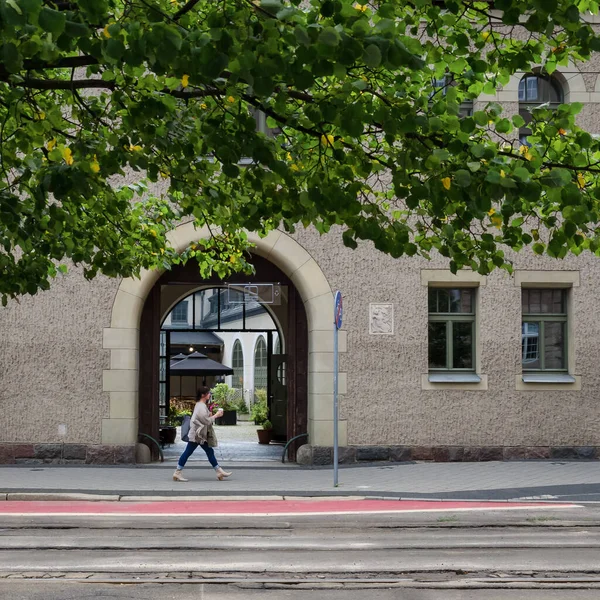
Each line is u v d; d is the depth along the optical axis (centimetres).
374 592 747
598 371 1858
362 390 1827
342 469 1731
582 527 1101
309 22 566
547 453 1834
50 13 484
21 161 805
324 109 615
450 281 1856
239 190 829
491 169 603
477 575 817
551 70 732
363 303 1841
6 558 886
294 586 768
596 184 707
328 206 685
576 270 1870
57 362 1811
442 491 1423
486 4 699
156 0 636
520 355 1852
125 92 717
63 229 952
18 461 1795
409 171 670
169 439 2409
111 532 1055
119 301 1819
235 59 549
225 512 1236
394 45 537
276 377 2445
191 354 3269
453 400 1834
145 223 1128
